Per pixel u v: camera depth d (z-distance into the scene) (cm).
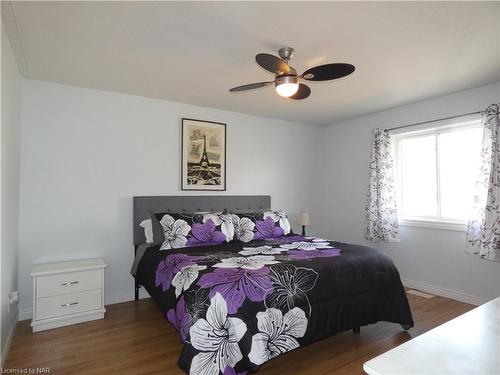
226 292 181
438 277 351
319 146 502
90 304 278
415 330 260
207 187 388
